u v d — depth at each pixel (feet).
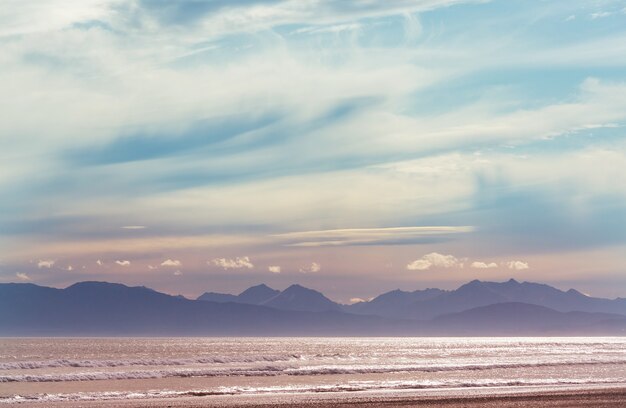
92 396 170.81
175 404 152.76
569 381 221.25
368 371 265.34
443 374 255.09
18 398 165.68
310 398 165.17
